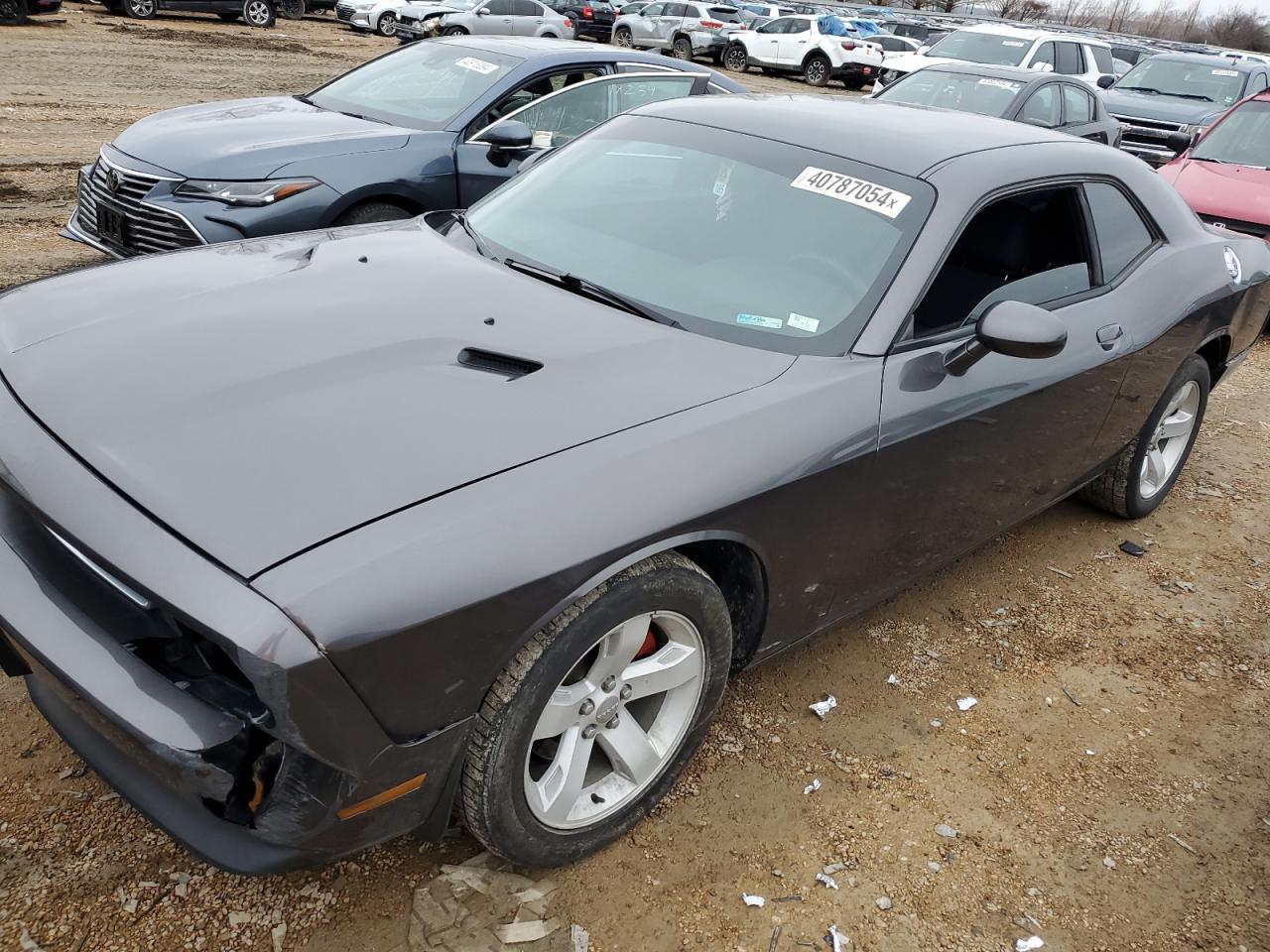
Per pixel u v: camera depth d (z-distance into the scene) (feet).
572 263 9.77
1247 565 14.06
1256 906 8.31
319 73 53.06
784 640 9.04
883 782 9.12
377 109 20.16
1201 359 13.87
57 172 28.07
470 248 10.34
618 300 9.03
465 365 7.59
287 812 5.97
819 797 8.83
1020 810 9.04
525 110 20.12
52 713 7.09
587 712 7.37
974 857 8.43
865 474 8.57
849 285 9.09
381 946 6.95
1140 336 11.84
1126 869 8.55
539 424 7.02
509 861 7.48
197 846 6.16
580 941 7.16
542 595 6.36
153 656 6.32
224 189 16.38
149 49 54.29
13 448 6.63
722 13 93.35
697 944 7.27
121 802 7.83
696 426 7.45
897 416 8.72
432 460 6.48
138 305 8.29
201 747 5.76
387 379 7.23
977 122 11.59
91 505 6.06
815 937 7.47
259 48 60.23
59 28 57.93
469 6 72.38
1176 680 11.29
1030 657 11.38
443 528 6.06
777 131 10.65
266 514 5.90
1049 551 13.83
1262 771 9.97
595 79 21.36
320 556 5.71
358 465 6.32
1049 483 11.70
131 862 7.34
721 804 8.60
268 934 6.93
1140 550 14.07
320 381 7.10
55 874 7.16
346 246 10.19
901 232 9.29
